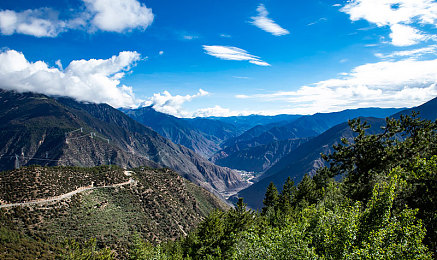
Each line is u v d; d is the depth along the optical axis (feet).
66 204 214.07
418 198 67.56
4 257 132.98
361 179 101.35
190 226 286.46
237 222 135.23
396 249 41.96
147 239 213.46
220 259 100.63
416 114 100.89
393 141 101.81
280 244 47.57
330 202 90.58
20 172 234.58
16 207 189.26
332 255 45.06
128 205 256.52
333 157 114.62
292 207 168.04
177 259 118.52
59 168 278.67
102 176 295.89
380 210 47.29
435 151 89.51
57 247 161.58
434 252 54.08
